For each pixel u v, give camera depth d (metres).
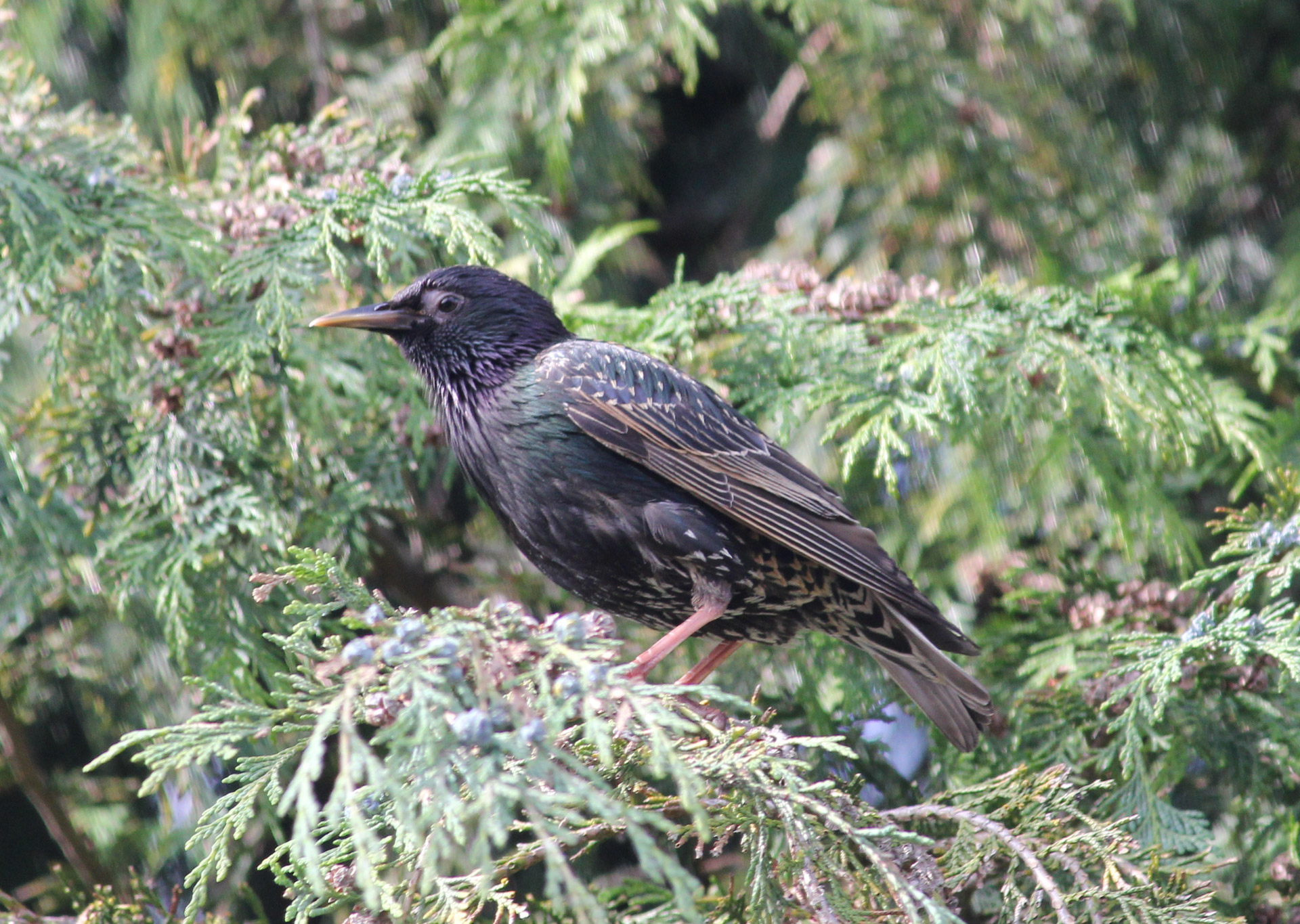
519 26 10.07
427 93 10.98
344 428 8.88
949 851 5.96
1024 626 8.84
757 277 9.24
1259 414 8.98
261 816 8.88
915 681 7.70
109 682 9.03
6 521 8.56
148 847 8.84
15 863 9.66
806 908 5.88
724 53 12.06
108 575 8.42
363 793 4.80
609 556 7.55
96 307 7.86
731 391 8.64
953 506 9.80
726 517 7.56
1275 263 10.96
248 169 9.02
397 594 10.16
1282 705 7.72
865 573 7.18
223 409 8.32
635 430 7.40
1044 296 8.77
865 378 8.63
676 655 9.17
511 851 7.89
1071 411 8.42
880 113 10.83
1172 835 6.98
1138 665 7.04
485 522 10.50
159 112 10.60
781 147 12.09
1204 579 7.13
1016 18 11.09
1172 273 9.60
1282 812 7.72
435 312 7.81
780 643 8.12
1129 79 11.62
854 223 11.26
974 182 10.83
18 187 7.97
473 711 4.53
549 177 10.75
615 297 11.04
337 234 8.09
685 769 4.44
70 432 8.42
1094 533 9.74
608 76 10.70
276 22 10.96
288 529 8.44
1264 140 11.61
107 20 10.72
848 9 10.23
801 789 5.36
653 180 12.27
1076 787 7.68
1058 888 5.58
